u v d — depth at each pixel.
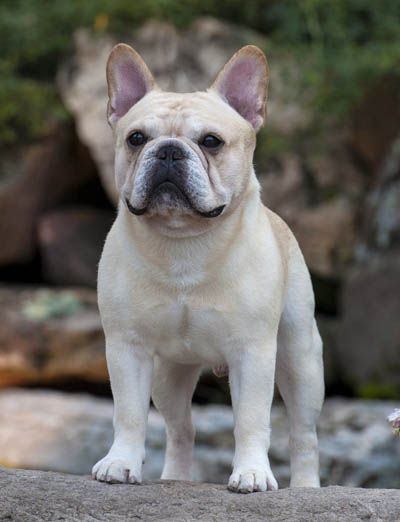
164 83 12.47
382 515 3.51
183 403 4.98
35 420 9.54
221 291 4.16
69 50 13.34
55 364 11.13
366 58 12.24
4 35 13.70
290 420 4.85
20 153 13.12
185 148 4.06
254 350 4.19
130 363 4.23
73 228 13.26
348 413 9.56
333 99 12.23
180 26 12.66
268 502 3.65
